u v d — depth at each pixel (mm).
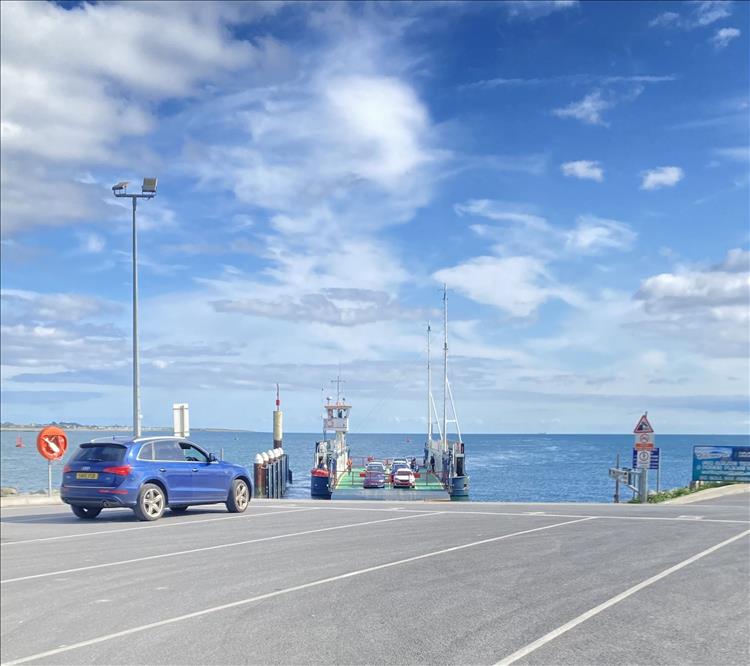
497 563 11469
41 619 8289
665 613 8445
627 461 117125
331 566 11234
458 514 18578
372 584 9945
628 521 17016
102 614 8477
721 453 30391
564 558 11922
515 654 7008
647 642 7359
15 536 14516
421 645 7277
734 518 17703
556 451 165875
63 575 10602
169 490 17484
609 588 9695
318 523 16594
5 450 178625
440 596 9242
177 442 18266
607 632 7699
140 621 8180
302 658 6906
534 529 15500
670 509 20234
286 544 13406
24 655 7078
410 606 8758
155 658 6941
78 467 17156
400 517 17828
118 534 14781
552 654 7004
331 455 57031
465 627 7883
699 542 13664
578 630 7773
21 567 11211
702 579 10273
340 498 51719
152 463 17375
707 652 7059
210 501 18406
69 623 8117
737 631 7730
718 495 27516
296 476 83750
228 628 7875
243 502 19219
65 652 7145
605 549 12828
